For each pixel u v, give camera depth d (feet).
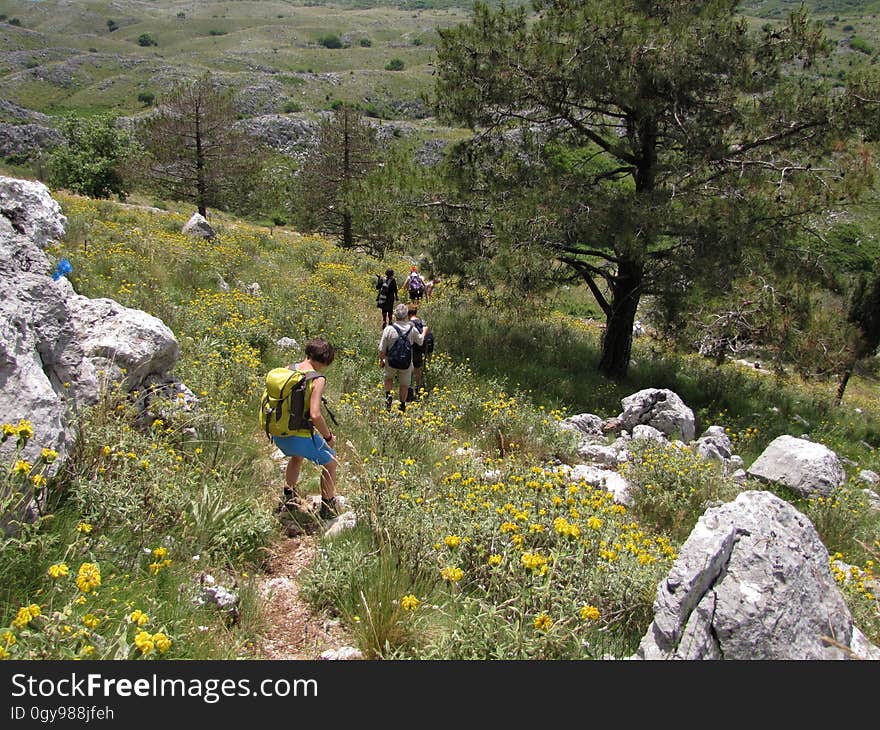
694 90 37.32
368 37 626.64
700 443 29.99
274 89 364.79
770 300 38.75
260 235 78.13
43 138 240.73
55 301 15.97
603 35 36.17
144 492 13.76
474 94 39.73
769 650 10.65
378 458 17.94
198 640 11.12
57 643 9.18
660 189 37.24
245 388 24.35
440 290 55.11
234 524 14.66
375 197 43.39
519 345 46.06
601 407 38.22
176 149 111.86
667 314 38.19
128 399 17.92
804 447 26.53
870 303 52.19
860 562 21.31
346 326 40.01
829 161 37.81
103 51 512.63
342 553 13.89
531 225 36.81
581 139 43.75
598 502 15.42
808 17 36.96
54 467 13.03
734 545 11.54
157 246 46.93
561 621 10.94
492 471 20.66
